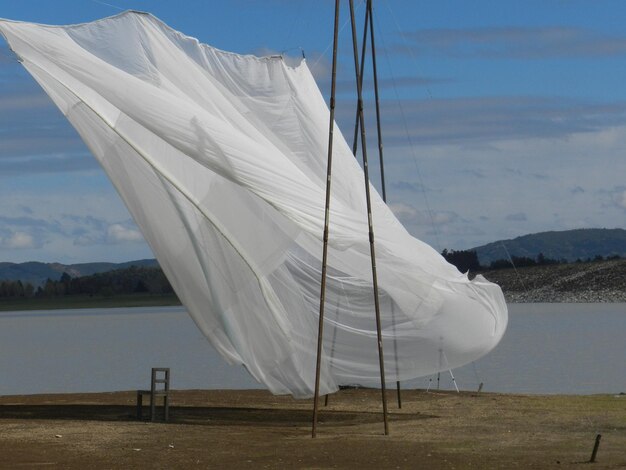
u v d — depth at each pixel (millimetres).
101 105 22062
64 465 16438
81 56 21609
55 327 127625
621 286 163375
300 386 23953
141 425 21547
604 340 72625
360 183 24328
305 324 23641
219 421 22500
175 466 16344
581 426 20953
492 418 22547
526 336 79688
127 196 23438
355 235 21625
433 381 41531
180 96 22500
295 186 21328
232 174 21000
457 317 23859
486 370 47562
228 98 23344
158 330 111562
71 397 27953
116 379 46469
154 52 22547
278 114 23672
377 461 16734
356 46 20234
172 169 22500
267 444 18688
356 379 24172
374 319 23688
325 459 16953
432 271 23422
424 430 20688
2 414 23656
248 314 23609
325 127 24109
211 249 23312
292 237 22906
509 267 186000
